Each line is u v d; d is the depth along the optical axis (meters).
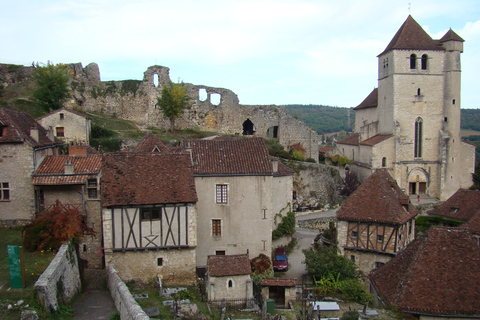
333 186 51.06
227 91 58.62
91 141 44.09
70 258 18.84
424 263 17.16
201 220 25.42
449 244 17.59
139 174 22.16
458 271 16.62
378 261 25.44
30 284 15.51
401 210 26.16
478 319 15.09
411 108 53.50
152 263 21.11
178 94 51.94
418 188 54.59
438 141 54.09
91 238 23.88
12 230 22.92
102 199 20.52
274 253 28.72
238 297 20.67
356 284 22.02
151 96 56.19
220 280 20.53
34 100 49.09
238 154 26.89
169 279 21.31
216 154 26.73
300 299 22.25
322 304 20.22
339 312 19.42
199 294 20.80
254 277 23.53
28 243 19.39
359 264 26.09
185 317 16.59
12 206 23.42
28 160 23.33
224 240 25.67
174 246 21.14
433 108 53.78
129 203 20.45
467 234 17.86
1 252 19.27
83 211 23.28
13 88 53.50
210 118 58.16
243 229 25.75
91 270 23.73
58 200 22.36
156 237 21.03
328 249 25.86
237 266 21.05
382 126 56.53
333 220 42.59
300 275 26.41
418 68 53.09
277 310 20.64
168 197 21.09
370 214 25.91
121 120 56.06
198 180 25.20
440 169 53.69
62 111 41.75
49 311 14.47
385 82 55.34
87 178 23.55
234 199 25.55
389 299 16.72
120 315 15.49
